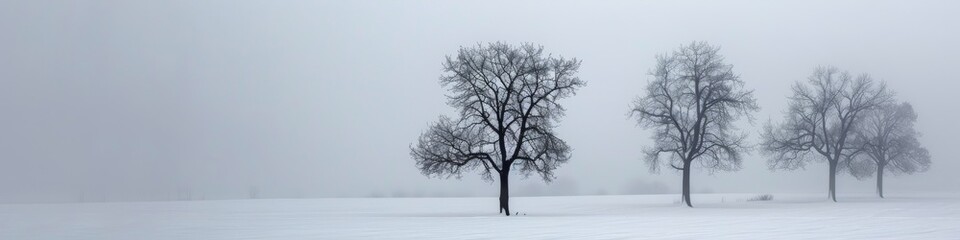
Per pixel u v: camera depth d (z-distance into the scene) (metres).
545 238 29.97
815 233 31.80
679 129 63.81
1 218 47.22
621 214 49.59
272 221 42.47
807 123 77.88
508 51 50.91
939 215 45.72
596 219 43.12
